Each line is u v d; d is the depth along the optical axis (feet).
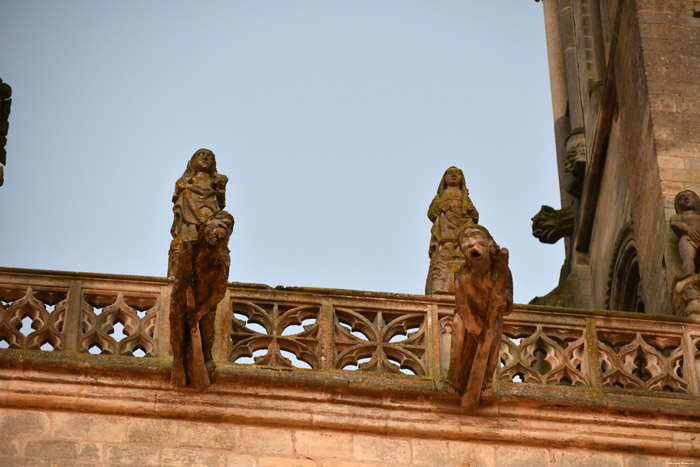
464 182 147.33
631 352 139.13
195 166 144.77
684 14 167.43
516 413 133.90
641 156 163.22
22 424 129.08
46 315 133.39
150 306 135.44
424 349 135.74
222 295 126.11
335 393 132.67
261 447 130.52
